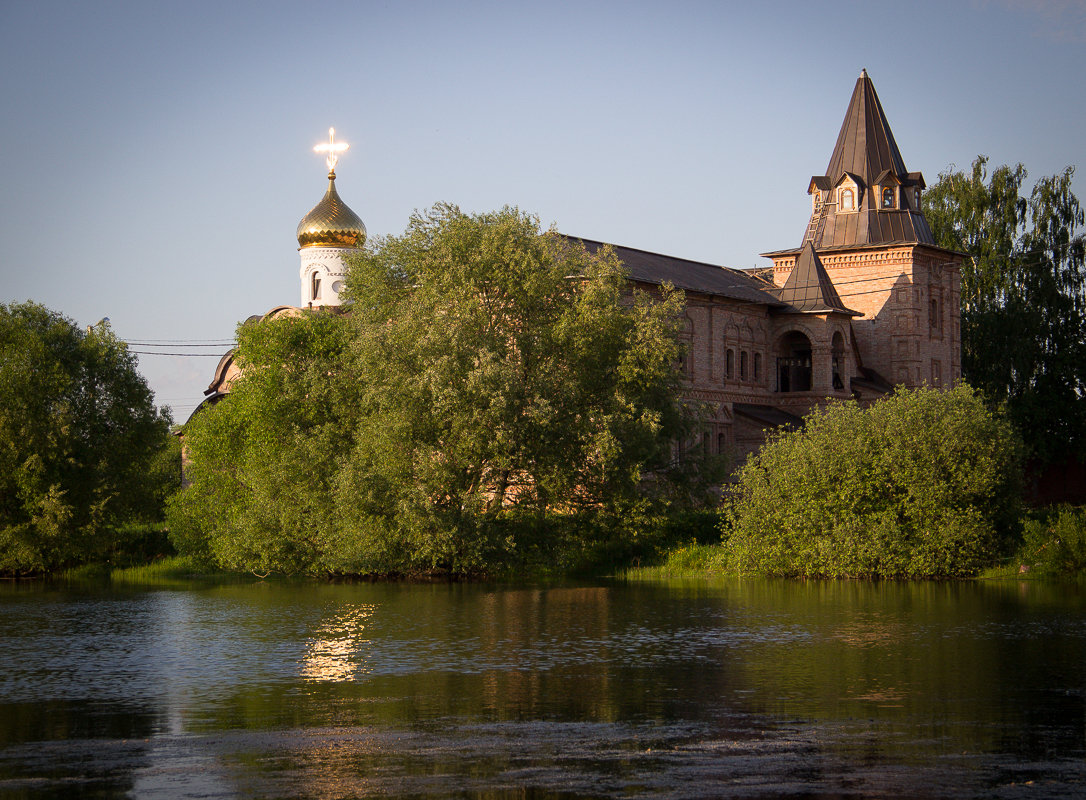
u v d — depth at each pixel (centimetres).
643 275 6744
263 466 5228
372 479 4688
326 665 2572
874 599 3803
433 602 3956
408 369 4784
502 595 4184
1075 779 1571
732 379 7250
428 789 1542
